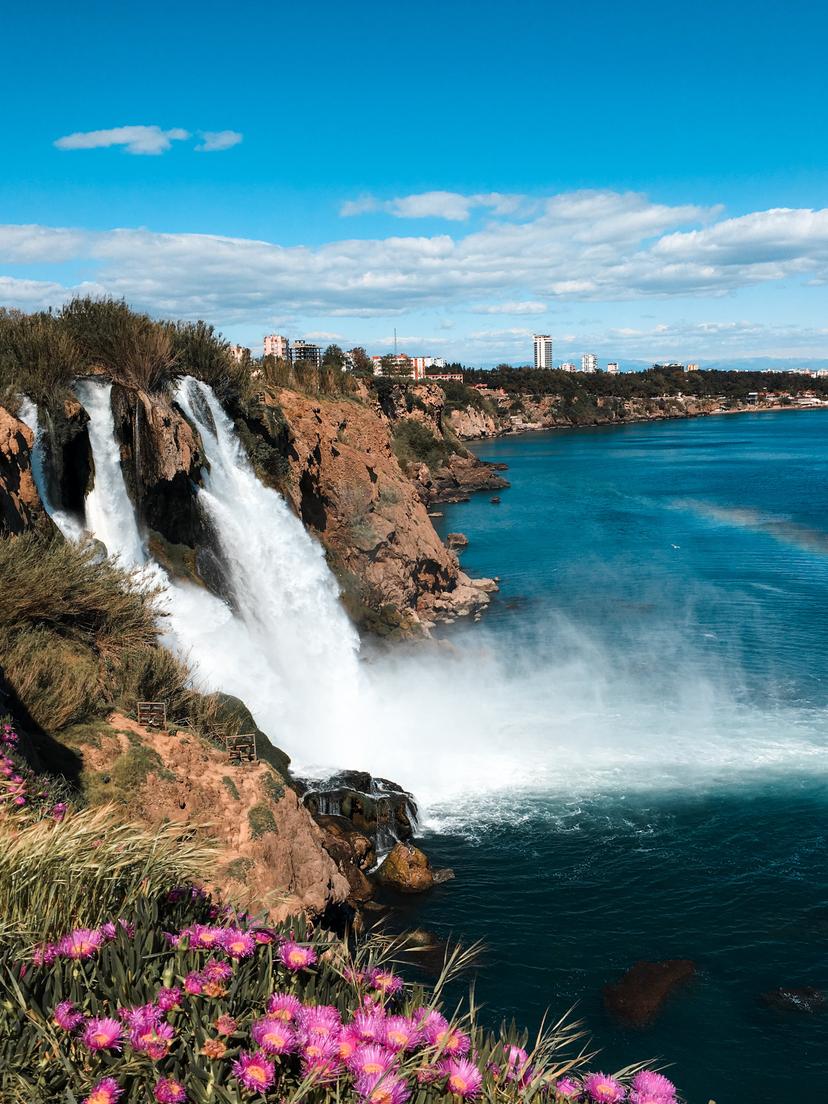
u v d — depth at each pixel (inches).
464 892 775.7
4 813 305.0
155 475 1063.0
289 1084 152.8
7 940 181.8
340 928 665.0
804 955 687.1
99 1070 147.9
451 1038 166.6
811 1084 564.4
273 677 1092.5
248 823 608.4
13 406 898.1
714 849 840.3
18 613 658.8
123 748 597.3
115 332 1120.2
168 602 925.8
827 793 945.5
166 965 173.9
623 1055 587.2
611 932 718.5
